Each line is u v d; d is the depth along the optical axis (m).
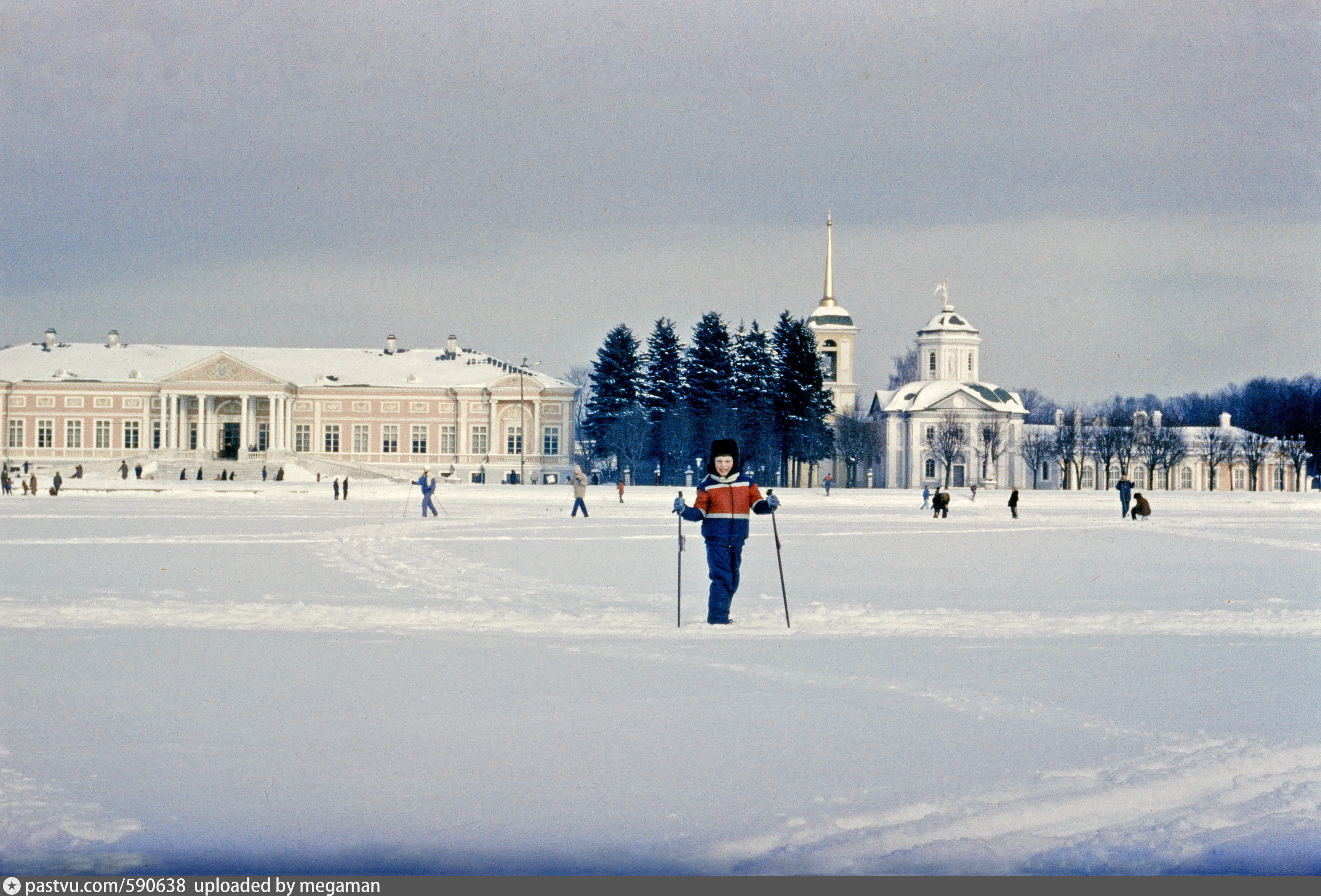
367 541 33.81
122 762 8.13
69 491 87.44
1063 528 46.44
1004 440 142.62
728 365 119.81
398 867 6.40
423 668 11.73
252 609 16.77
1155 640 13.90
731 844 6.66
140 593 19.27
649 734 8.89
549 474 128.25
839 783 7.68
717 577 15.64
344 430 130.38
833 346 152.00
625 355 119.94
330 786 7.62
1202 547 34.28
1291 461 143.62
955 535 40.34
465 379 132.88
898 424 145.50
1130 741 8.73
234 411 132.50
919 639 13.91
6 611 16.36
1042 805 7.26
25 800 7.35
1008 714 9.59
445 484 112.44
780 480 121.75
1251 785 7.75
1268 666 11.93
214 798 7.41
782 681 11.03
